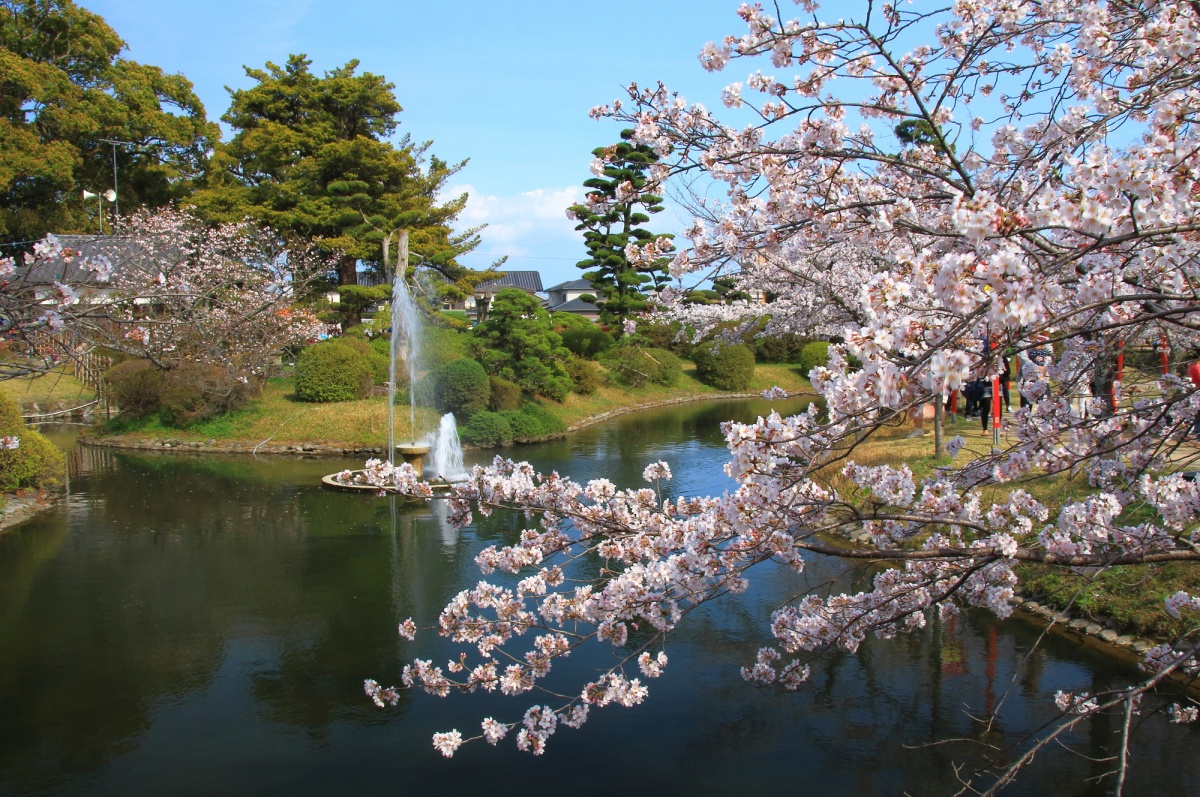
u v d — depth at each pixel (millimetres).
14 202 25297
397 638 6922
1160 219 2367
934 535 4098
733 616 7414
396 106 27969
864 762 4988
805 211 3811
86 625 7277
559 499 4645
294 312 21922
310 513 11586
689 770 4922
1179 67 3139
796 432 2766
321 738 5316
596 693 4043
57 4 26328
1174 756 4965
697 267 4125
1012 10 3494
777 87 3719
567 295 61062
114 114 26203
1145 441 3713
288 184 25609
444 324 24672
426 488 4785
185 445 17672
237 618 7414
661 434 20391
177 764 5012
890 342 2357
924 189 4195
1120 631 6523
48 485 13375
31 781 4832
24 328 4031
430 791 4711
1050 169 3590
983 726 5363
